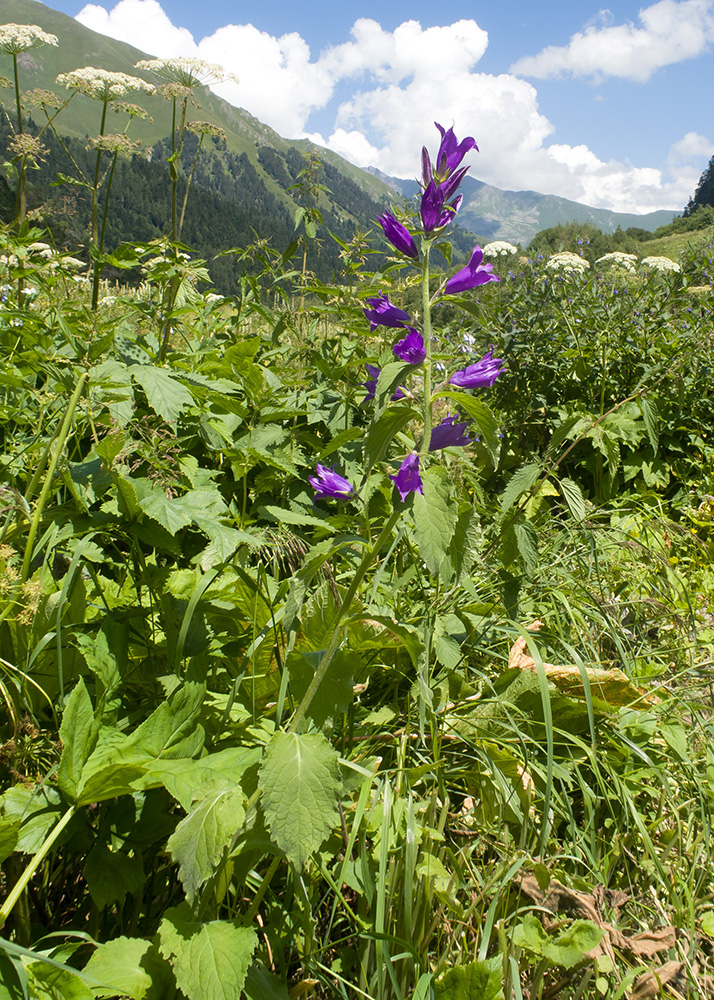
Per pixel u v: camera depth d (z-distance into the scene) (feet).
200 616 6.57
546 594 10.01
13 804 4.71
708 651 9.81
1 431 10.67
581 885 5.99
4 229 13.98
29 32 14.53
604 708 7.49
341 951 5.29
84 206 15.51
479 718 7.23
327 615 5.96
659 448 17.46
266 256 15.55
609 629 9.06
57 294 15.94
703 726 7.95
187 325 14.93
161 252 12.87
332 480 6.20
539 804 6.91
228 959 4.15
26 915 4.57
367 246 14.38
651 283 20.02
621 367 18.07
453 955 5.35
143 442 8.09
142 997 4.23
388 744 7.02
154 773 4.89
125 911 5.41
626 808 6.70
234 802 4.38
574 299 20.13
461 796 7.22
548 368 18.47
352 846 5.38
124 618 6.40
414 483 4.76
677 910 6.04
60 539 6.33
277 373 13.25
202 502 6.81
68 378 8.46
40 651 5.98
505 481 16.37
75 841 5.05
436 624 7.98
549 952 5.14
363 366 12.70
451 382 5.28
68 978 4.00
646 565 10.90
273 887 5.68
